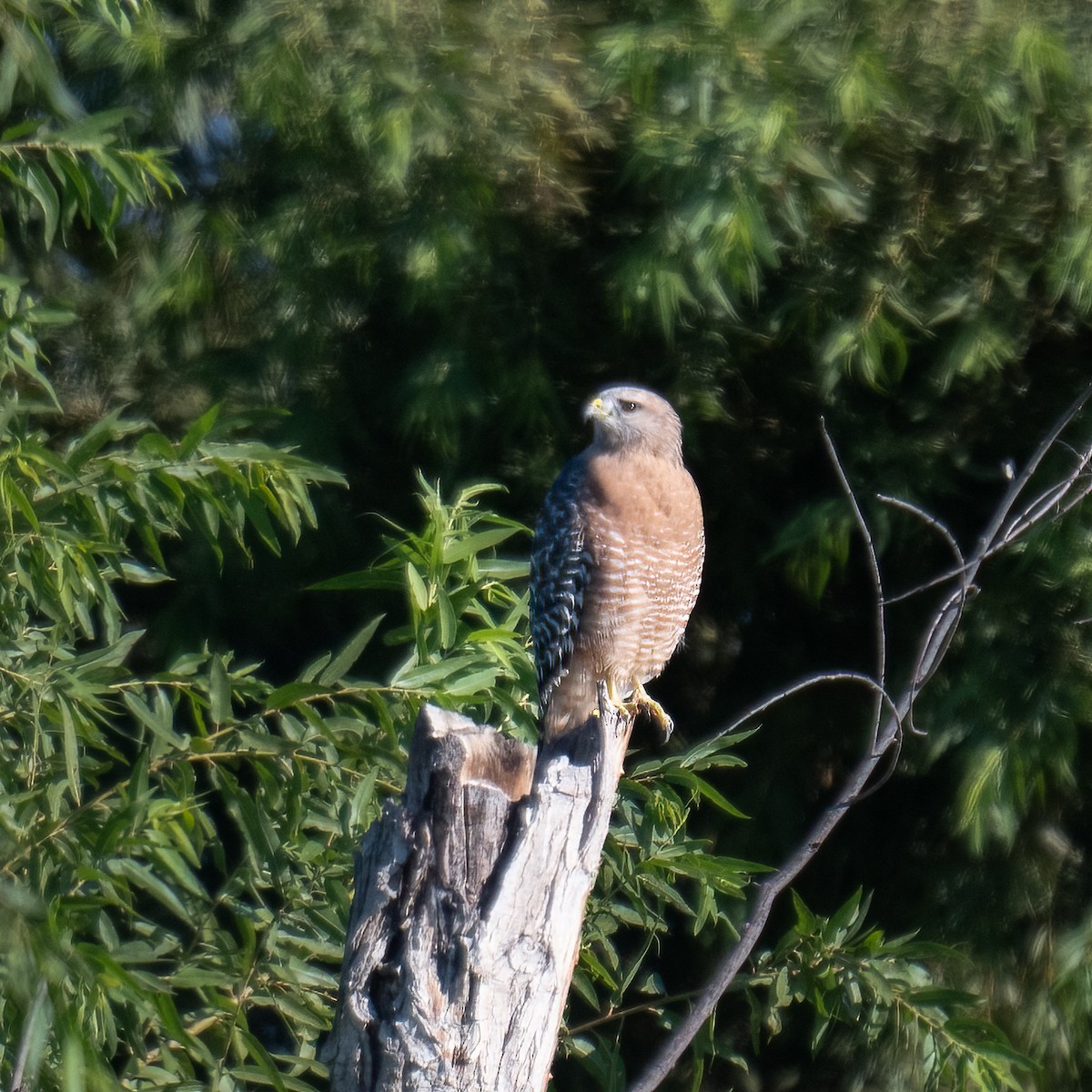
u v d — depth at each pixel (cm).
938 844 1233
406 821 569
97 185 819
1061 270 1060
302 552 1173
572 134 1097
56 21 1162
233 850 1209
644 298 1039
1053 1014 1159
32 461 764
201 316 1190
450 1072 540
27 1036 579
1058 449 1124
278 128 1103
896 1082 1223
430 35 1080
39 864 718
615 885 936
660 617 1046
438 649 864
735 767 1253
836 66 1036
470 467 1179
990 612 1124
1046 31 1041
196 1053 684
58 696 748
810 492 1217
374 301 1154
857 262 1091
